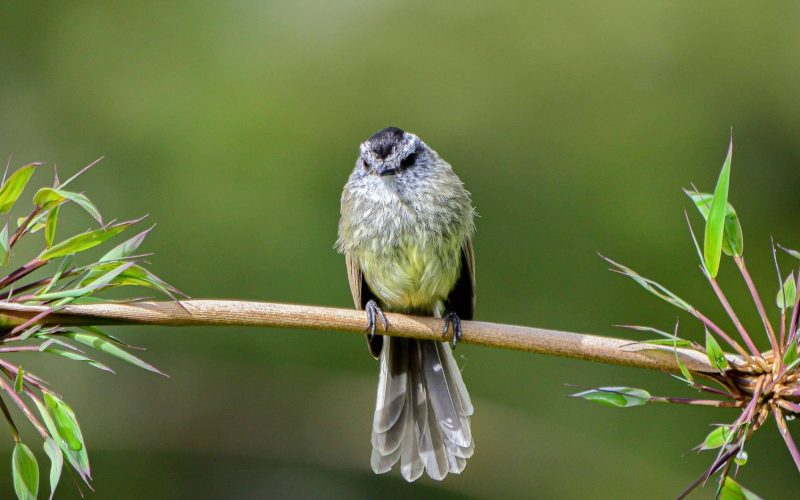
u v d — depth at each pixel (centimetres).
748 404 473
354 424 1194
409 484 1181
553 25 1323
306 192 1205
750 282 495
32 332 484
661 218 1217
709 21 1310
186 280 1152
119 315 516
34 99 1254
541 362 1185
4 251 482
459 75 1305
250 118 1235
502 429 1163
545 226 1236
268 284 1159
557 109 1288
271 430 1193
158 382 1188
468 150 1272
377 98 1278
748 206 1256
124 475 1173
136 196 1195
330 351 1195
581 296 1198
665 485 1118
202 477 1187
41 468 1103
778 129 1278
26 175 477
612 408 1155
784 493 1117
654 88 1295
